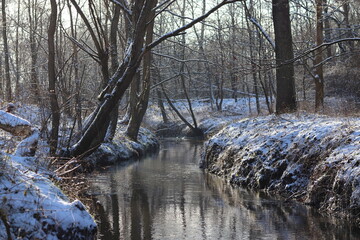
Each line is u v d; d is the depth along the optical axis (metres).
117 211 10.74
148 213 10.57
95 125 12.36
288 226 9.19
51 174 8.05
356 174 9.30
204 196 12.49
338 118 13.88
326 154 11.13
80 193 10.72
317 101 21.33
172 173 17.03
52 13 12.63
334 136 11.55
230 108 45.78
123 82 12.30
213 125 39.75
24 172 6.90
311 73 21.44
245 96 49.91
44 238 5.94
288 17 18.92
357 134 10.89
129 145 23.66
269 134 14.70
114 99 12.37
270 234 8.72
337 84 27.14
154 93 47.81
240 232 8.91
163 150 28.27
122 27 31.58
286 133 13.91
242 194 12.61
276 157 13.12
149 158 22.95
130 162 20.84
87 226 6.41
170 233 8.90
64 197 6.94
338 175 9.87
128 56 12.59
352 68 26.45
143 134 29.42
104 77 13.21
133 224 9.59
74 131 15.81
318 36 21.70
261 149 13.93
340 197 9.62
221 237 8.63
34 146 8.88
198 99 52.16
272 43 19.23
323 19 21.59
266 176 12.98
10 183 6.37
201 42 37.84
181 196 12.50
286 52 18.73
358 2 21.52
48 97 13.28
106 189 13.52
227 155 16.14
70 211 6.34
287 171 12.26
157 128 45.44
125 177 15.91
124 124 30.30
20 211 6.05
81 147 12.44
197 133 41.09
